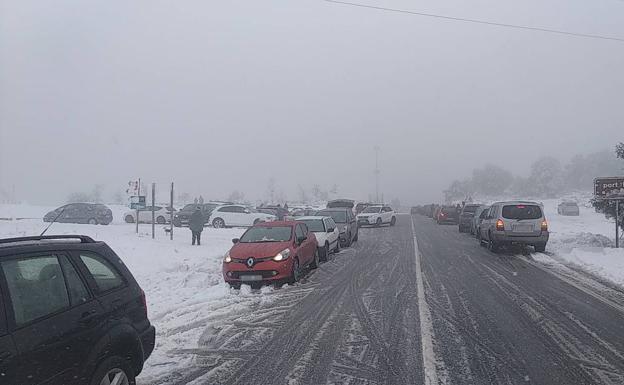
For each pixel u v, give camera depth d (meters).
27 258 3.89
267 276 11.34
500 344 6.93
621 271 12.80
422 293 10.62
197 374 5.88
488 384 5.47
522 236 17.11
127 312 4.81
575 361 6.21
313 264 14.27
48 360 3.69
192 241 19.36
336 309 9.24
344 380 5.65
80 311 4.18
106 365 4.30
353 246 21.38
